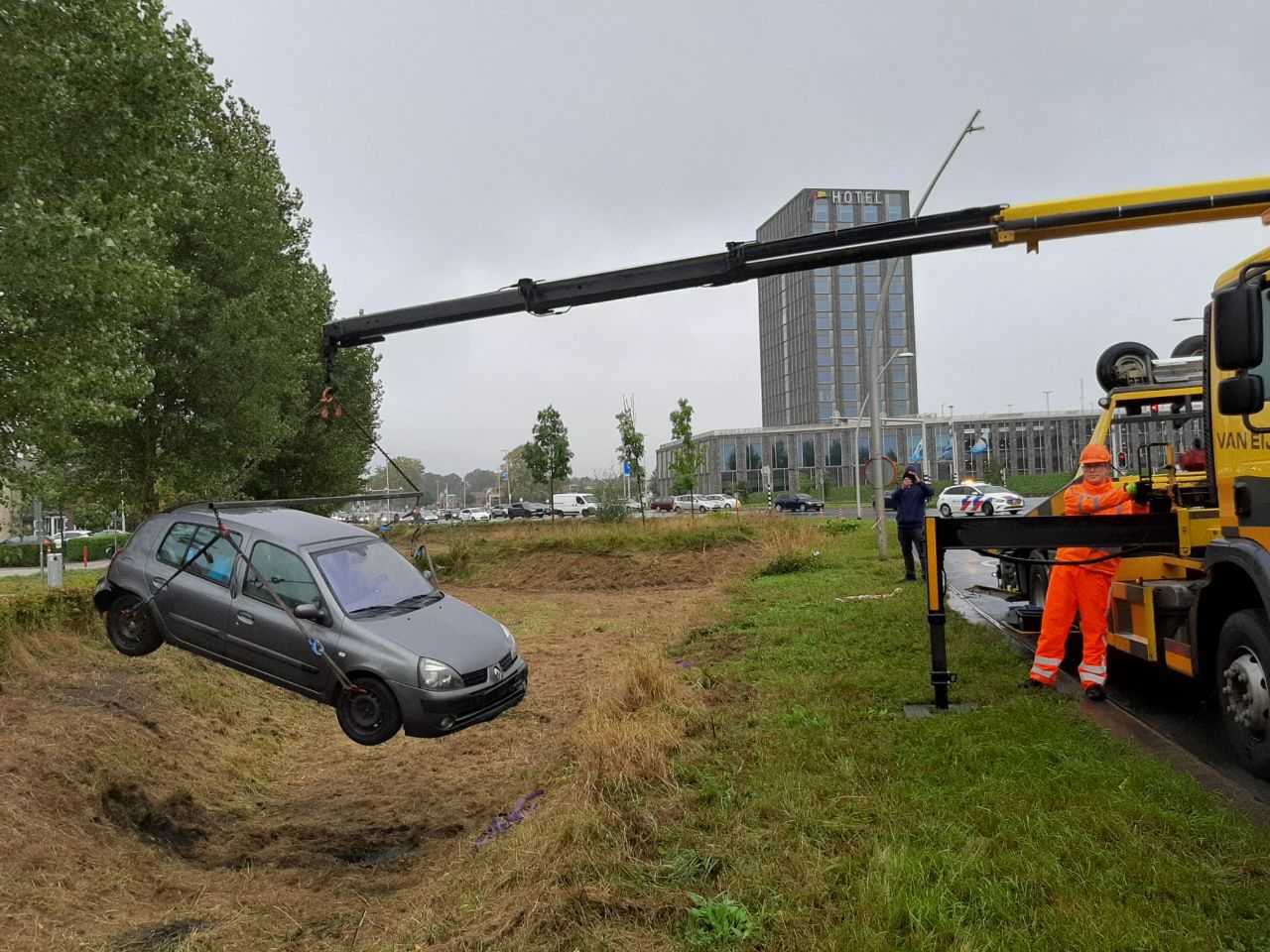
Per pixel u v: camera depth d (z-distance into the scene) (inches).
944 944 131.1
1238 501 200.4
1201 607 216.7
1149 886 140.3
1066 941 126.8
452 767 325.1
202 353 717.9
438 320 342.3
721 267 306.7
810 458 4141.2
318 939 193.0
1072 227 276.7
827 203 4436.5
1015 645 355.9
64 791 257.0
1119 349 339.6
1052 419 3796.8
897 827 168.4
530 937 147.9
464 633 302.5
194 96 475.2
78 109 411.8
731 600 531.8
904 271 4648.1
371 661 282.2
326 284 1082.7
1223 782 189.9
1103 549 258.8
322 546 314.3
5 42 393.7
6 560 1685.5
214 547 320.2
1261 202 262.8
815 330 4586.6
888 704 259.4
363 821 281.0
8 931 186.2
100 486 767.1
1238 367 182.9
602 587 843.4
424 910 177.5
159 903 220.7
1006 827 164.2
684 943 139.4
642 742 228.7
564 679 424.5
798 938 135.9
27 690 328.5
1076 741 212.2
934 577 254.8
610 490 1162.0
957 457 3786.9
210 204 724.0
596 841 174.9
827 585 572.1
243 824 286.5
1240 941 125.1
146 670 379.2
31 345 410.3
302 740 386.0
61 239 360.2
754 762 217.0
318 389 1111.0
